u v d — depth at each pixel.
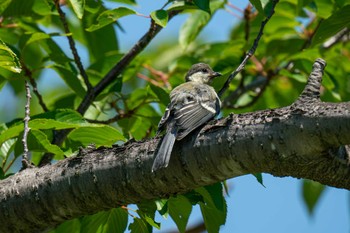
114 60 14.27
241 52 15.89
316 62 7.93
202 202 10.16
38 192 9.19
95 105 13.52
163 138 8.62
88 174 8.95
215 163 8.28
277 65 16.06
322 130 7.40
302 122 7.54
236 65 15.11
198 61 15.91
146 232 10.45
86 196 9.01
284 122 7.69
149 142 8.77
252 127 7.95
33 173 9.37
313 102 7.64
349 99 15.82
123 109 14.54
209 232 10.58
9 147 11.53
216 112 10.39
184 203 10.44
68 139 11.41
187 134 8.50
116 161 8.81
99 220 10.61
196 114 10.03
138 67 14.88
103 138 10.98
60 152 10.41
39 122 9.95
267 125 7.84
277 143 7.75
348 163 7.96
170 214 10.58
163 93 12.78
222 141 8.16
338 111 7.33
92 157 9.06
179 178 8.55
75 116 10.98
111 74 13.64
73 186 9.02
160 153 8.38
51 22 15.65
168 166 8.55
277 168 7.99
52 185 9.13
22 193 9.25
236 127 8.09
